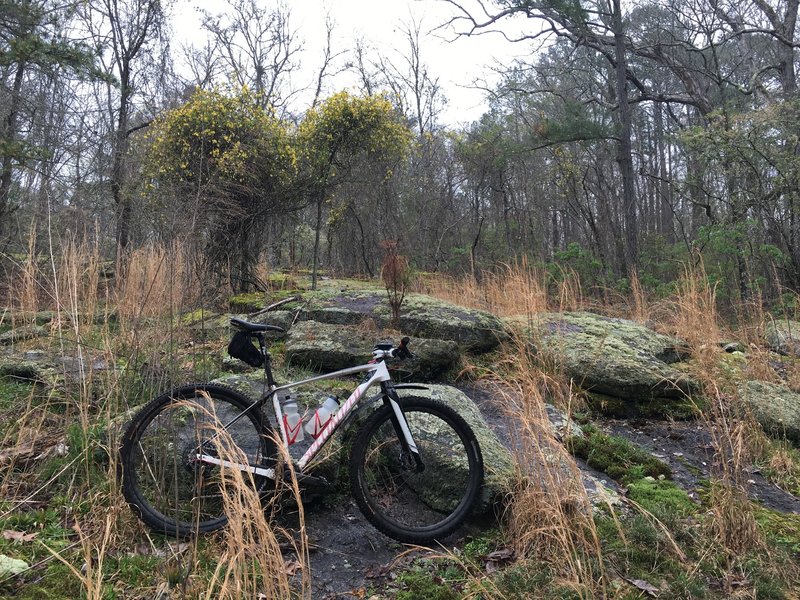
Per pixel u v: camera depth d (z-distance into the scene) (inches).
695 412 190.9
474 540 123.0
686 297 246.7
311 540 121.3
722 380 185.9
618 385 195.2
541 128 622.8
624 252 592.1
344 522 128.6
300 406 145.8
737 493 130.6
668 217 999.0
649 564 112.8
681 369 214.1
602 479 148.3
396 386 127.2
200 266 223.0
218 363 195.6
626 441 167.2
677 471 158.2
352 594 106.3
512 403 153.5
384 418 124.5
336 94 347.3
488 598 100.2
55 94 525.3
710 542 120.3
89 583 85.4
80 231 181.5
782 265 414.9
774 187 418.9
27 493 121.6
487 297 307.1
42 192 213.2
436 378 203.5
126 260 200.4
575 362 204.1
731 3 690.8
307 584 105.4
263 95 345.4
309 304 255.9
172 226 195.2
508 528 123.1
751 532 121.7
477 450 126.7
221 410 125.1
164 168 308.7
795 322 302.8
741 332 274.1
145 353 167.2
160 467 119.9
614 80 836.6
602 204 735.7
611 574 108.6
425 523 130.0
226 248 309.3
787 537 127.7
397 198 654.5
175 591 96.8
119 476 117.1
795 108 422.3
